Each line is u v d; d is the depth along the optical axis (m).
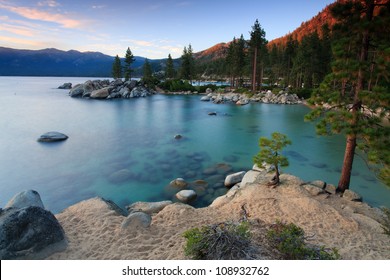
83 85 74.19
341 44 10.98
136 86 78.31
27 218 6.67
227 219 9.20
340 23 11.50
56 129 31.53
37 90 91.88
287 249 5.89
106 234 7.77
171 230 8.23
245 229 6.36
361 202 11.67
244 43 74.12
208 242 6.04
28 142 25.70
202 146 25.19
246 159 21.31
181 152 23.12
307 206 10.05
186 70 92.19
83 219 8.82
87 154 22.25
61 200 14.35
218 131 31.66
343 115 10.77
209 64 151.75
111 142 26.25
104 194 14.91
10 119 36.84
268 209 10.04
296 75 66.00
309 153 23.25
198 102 60.84
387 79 10.30
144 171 18.36
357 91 10.97
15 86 114.25
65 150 23.33
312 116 11.96
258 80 79.44
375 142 10.08
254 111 47.16
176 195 14.18
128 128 32.94
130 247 7.08
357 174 18.11
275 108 50.97
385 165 10.25
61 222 8.58
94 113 43.91
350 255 6.83
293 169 19.27
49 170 18.61
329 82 11.44
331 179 17.33
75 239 7.49
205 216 9.55
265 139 12.40
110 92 70.12
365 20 10.44
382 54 10.12
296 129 32.94
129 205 12.80
